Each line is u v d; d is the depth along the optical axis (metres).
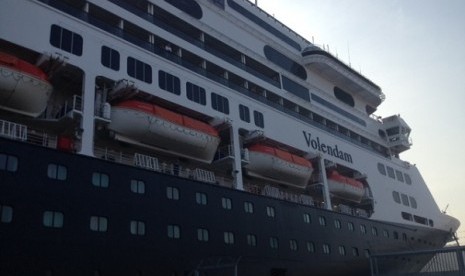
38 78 17.59
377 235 33.47
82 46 19.84
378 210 36.00
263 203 24.72
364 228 32.28
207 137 22.62
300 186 28.92
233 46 28.48
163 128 20.83
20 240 15.09
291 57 34.09
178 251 19.58
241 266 22.23
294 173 27.70
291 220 26.06
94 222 17.09
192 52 25.31
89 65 19.77
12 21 17.94
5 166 15.42
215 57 26.73
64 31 19.45
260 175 26.72
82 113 18.70
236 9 31.08
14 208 15.24
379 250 32.75
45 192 16.09
